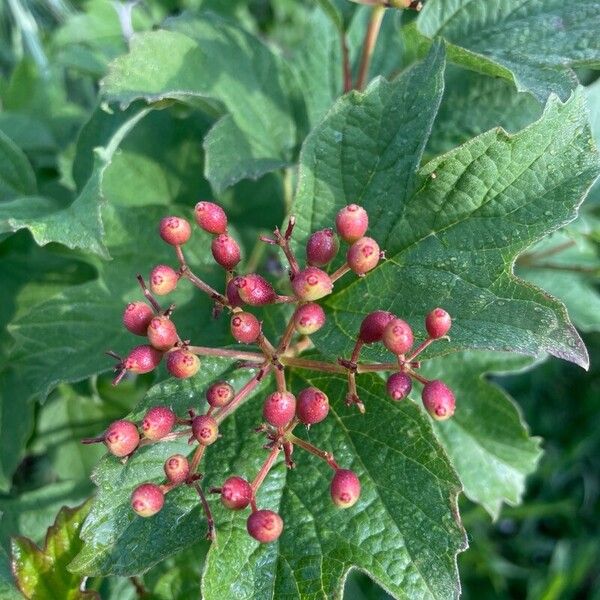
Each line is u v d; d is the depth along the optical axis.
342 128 0.13
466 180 0.12
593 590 0.26
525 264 0.19
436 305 0.12
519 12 0.14
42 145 0.20
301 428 0.12
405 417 0.12
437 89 0.12
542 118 0.11
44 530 0.17
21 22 0.26
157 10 0.24
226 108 0.15
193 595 0.16
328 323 0.12
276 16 0.32
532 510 0.26
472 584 0.26
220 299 0.12
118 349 0.15
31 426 0.17
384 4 0.14
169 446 0.12
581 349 0.10
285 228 0.13
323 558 0.11
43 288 0.18
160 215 0.16
